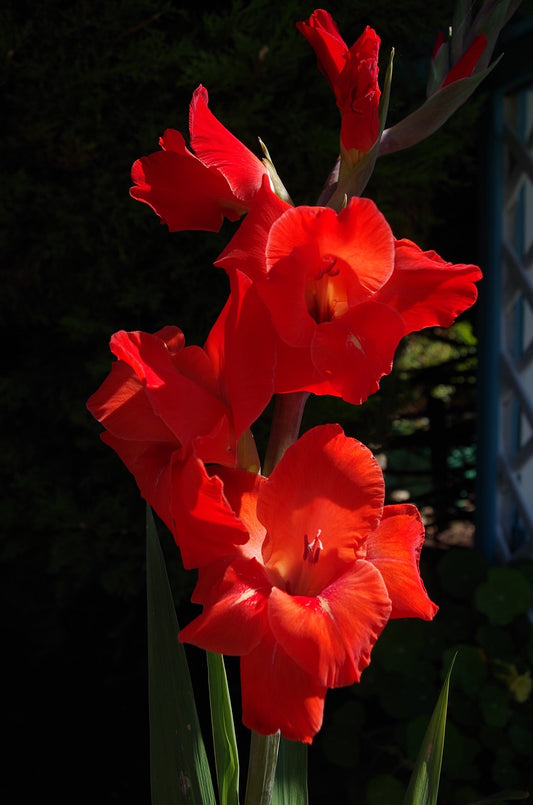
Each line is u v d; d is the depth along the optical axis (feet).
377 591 1.80
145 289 4.06
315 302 1.88
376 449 4.91
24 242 4.09
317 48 1.93
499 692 4.04
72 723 4.77
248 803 2.05
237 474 1.90
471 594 4.53
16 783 4.31
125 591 4.49
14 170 4.03
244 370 1.81
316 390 1.84
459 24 1.92
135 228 4.03
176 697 2.12
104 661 5.20
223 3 4.09
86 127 3.88
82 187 3.92
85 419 4.17
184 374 1.89
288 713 1.75
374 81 1.85
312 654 1.74
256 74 3.68
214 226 2.03
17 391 4.23
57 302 4.21
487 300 5.08
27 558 4.76
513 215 5.06
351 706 4.22
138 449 1.94
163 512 1.85
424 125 1.93
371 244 1.78
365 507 1.86
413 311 1.86
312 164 4.02
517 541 5.54
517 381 5.03
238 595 1.81
